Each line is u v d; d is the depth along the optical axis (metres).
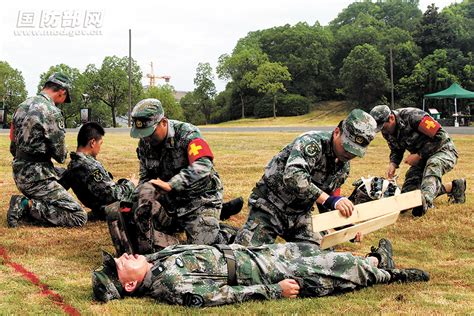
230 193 9.21
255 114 72.62
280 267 4.27
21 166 6.74
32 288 4.52
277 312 3.91
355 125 4.61
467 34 67.38
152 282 4.11
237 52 79.06
